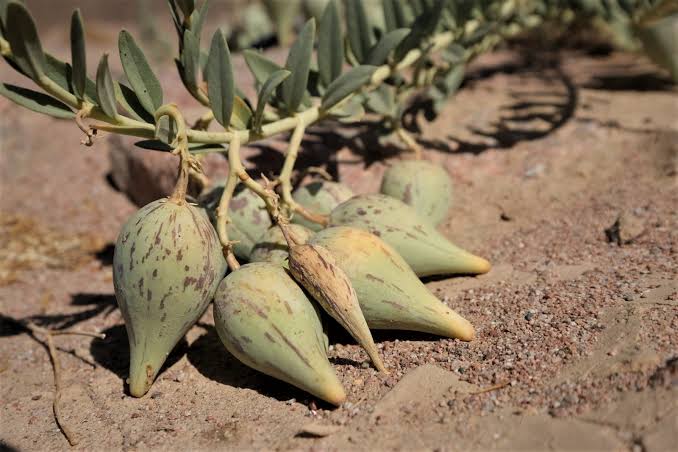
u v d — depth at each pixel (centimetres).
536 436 28
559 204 43
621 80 58
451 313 33
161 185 48
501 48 70
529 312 33
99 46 87
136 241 32
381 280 33
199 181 39
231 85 34
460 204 45
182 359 36
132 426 32
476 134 50
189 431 31
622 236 38
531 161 47
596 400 28
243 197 38
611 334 31
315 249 32
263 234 36
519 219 43
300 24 74
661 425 27
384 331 34
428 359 32
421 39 44
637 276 34
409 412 30
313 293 32
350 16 41
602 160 46
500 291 35
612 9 53
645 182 43
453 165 47
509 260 39
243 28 72
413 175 40
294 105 38
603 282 34
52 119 62
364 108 42
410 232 36
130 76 34
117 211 51
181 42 36
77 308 42
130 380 33
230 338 32
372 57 40
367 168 46
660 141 47
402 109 43
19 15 30
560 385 29
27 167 56
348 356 33
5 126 59
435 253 36
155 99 34
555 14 53
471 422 29
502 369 31
